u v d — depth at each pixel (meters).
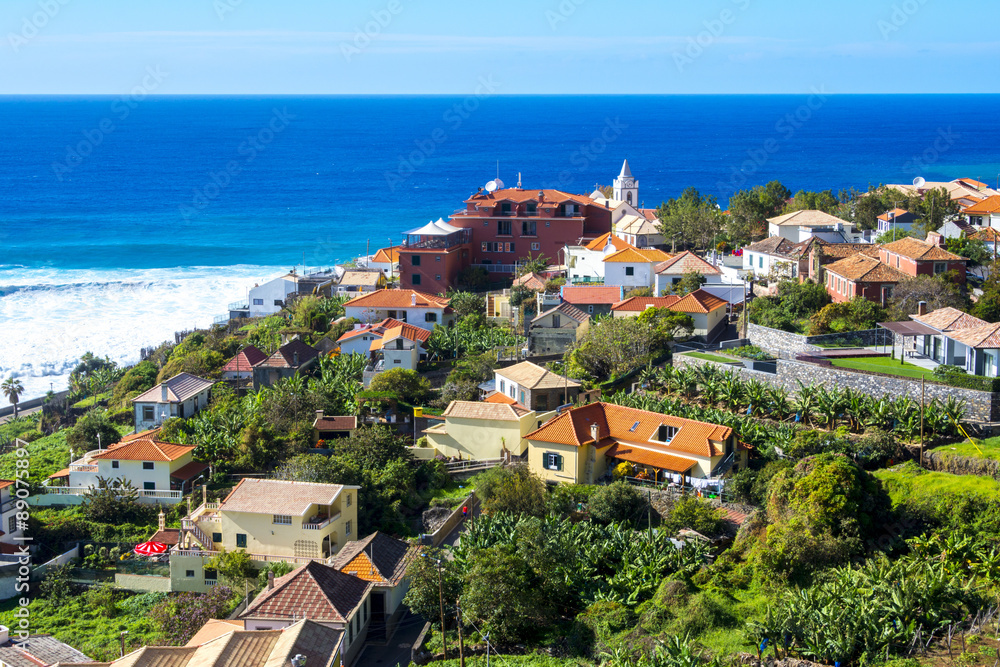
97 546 66.88
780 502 56.31
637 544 55.97
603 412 71.12
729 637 46.62
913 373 66.12
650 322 86.62
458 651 49.59
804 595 46.03
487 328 101.06
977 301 81.19
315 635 44.56
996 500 52.06
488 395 82.69
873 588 45.38
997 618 44.31
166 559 64.62
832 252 98.38
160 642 53.78
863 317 79.94
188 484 72.94
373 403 82.75
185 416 86.19
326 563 58.91
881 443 60.00
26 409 107.00
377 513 66.75
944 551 49.19
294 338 104.25
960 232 103.50
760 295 98.75
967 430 61.09
